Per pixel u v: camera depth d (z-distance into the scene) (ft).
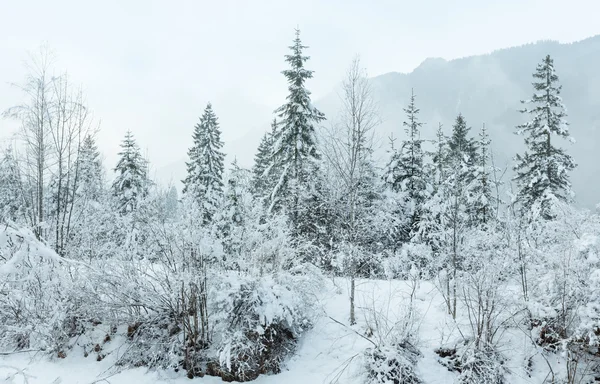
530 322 28.55
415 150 67.87
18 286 26.00
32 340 28.19
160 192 30.71
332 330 31.01
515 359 26.40
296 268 32.94
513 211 32.12
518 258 29.81
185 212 28.91
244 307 27.86
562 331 26.43
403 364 24.04
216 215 33.50
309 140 59.21
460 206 32.96
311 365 27.50
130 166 67.10
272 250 31.76
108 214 37.37
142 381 24.95
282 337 29.55
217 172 74.43
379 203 45.11
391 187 67.05
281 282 31.22
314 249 40.16
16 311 27.73
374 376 24.21
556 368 25.63
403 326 26.30
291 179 55.67
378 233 41.27
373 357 24.63
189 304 28.37
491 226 31.73
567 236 28.78
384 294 35.94
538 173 60.64
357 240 33.65
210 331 28.96
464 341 26.30
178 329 29.25
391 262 38.93
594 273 24.59
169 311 28.66
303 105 59.36
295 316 29.14
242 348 25.96
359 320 31.60
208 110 76.02
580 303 25.70
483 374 24.02
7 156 34.19
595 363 25.76
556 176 60.54
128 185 65.36
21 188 34.27
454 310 30.01
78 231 37.22
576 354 24.93
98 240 36.86
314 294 32.68
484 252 28.37
